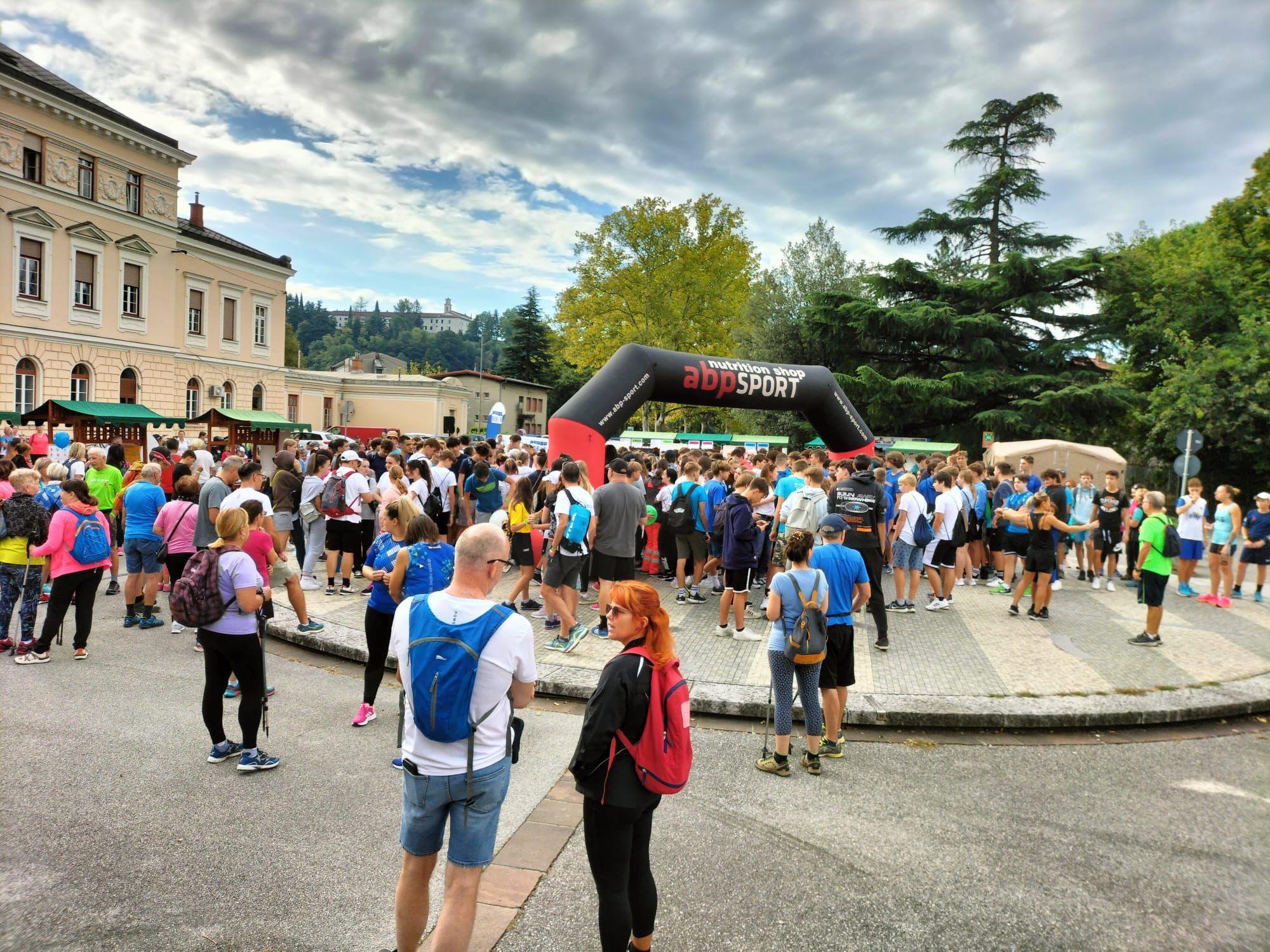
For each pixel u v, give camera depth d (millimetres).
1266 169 31906
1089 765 5648
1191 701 6750
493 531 3062
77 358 30141
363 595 10039
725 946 3367
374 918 3504
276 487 10555
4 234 27484
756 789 5070
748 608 10148
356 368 75500
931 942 3439
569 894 3773
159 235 33562
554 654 7691
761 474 11969
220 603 4836
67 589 7156
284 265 41469
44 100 28234
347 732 5770
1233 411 25672
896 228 39344
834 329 37938
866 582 5703
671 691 3029
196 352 36312
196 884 3709
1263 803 5047
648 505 12078
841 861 4141
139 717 5855
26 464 10953
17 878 3689
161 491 8688
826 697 5672
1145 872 4102
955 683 7148
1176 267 32469
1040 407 32469
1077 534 13266
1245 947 3469
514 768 5293
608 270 40625
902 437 38156
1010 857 4227
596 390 12734
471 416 64562
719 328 41406
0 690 6316
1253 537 11758
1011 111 37625
